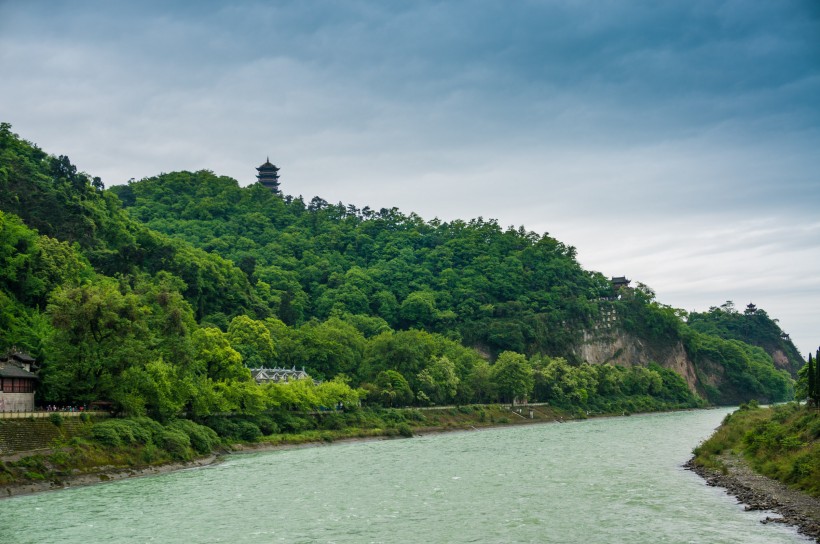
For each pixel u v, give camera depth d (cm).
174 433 12975
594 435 18600
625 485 9931
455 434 19975
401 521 7862
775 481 9600
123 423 12131
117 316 13062
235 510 8488
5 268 16462
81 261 19825
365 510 8456
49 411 11638
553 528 7438
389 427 19325
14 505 8781
